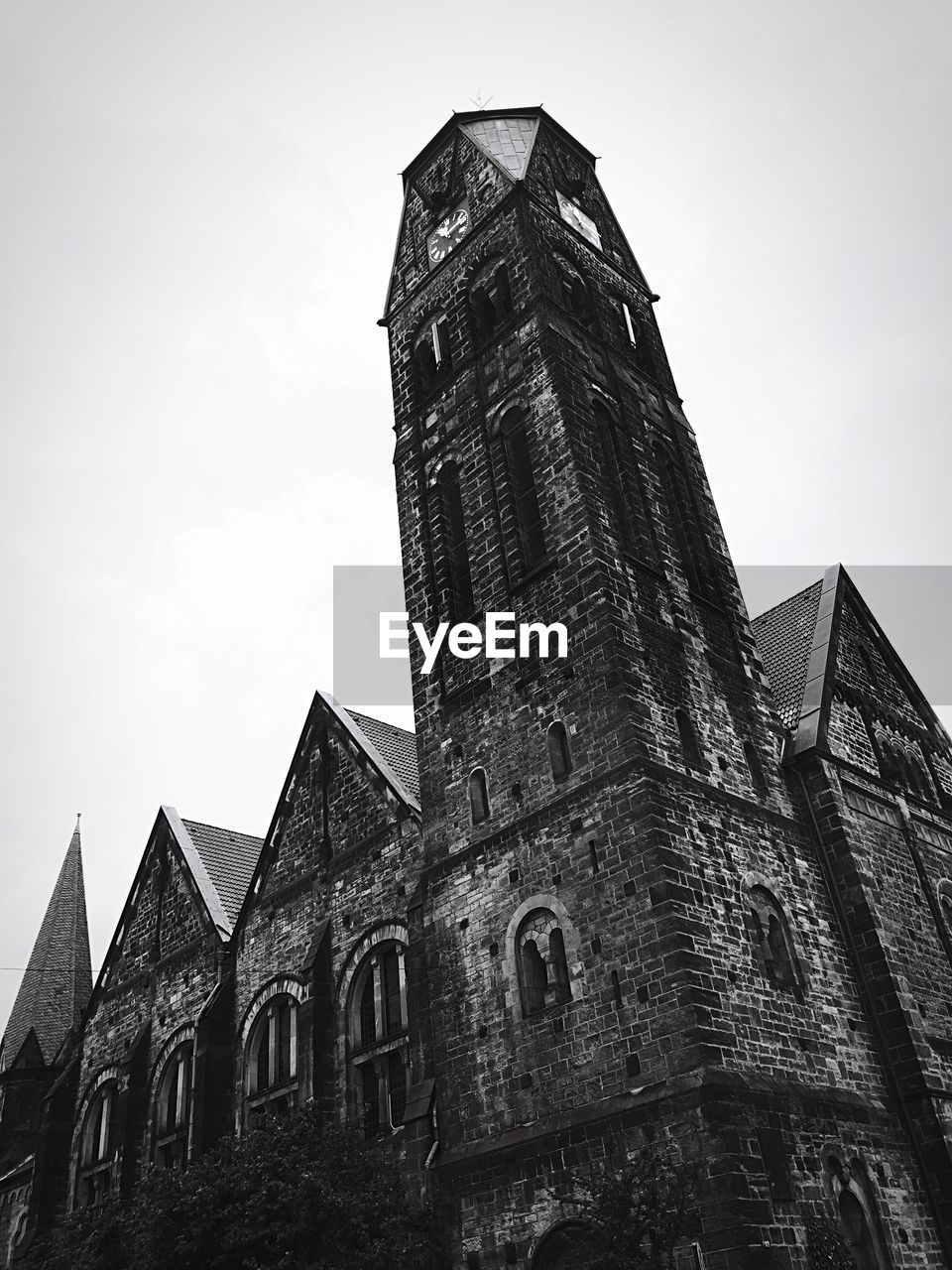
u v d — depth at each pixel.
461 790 34.53
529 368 39.75
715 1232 23.55
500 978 30.48
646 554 37.28
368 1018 35.47
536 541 37.03
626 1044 26.94
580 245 47.09
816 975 30.94
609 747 30.92
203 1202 26.81
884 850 35.97
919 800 39.91
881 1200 27.62
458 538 40.47
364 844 38.09
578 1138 26.62
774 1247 23.73
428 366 45.31
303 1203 26.08
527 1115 28.28
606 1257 22.66
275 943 39.72
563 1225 26.16
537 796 32.09
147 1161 40.19
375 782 38.97
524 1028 29.28
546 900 30.28
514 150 48.12
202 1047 38.88
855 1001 31.78
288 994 38.22
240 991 40.06
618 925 28.34
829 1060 29.20
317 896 38.94
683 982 26.45
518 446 39.19
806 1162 26.09
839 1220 26.09
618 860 29.12
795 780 35.94
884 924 33.38
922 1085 30.31
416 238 49.03
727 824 31.47
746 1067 26.47
